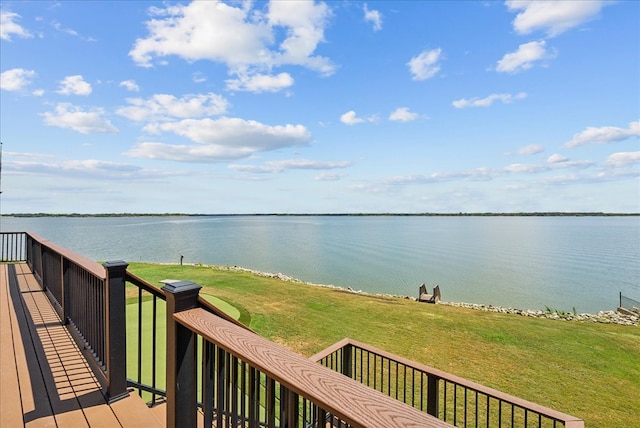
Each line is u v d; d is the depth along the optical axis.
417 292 20.61
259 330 9.20
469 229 92.31
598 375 7.04
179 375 1.46
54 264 4.78
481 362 7.67
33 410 2.28
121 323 2.46
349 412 0.70
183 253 39.31
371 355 7.66
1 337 3.62
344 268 28.86
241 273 20.34
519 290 21.34
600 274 26.97
